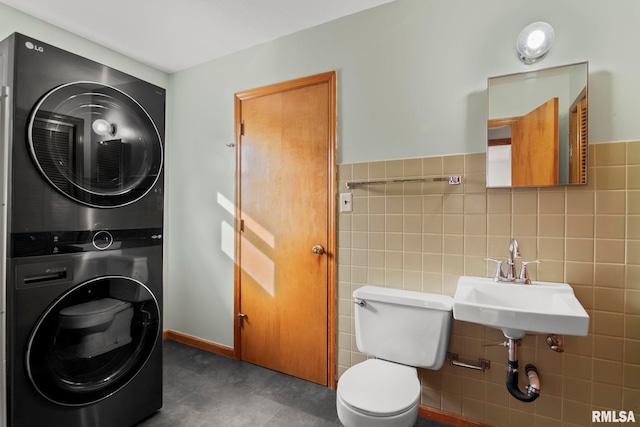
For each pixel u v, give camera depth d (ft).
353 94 6.89
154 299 6.09
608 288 5.04
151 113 6.11
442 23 6.09
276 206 7.89
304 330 7.53
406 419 4.40
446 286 6.05
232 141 8.62
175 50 8.47
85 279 5.12
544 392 5.44
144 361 5.93
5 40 4.54
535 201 5.46
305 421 6.10
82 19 7.11
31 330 4.56
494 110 5.64
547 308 4.99
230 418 6.16
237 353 8.54
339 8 6.72
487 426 5.80
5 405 4.46
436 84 6.14
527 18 5.48
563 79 5.23
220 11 6.81
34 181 4.59
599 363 5.11
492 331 5.75
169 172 9.90
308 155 7.44
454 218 6.01
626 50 4.91
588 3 5.11
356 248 6.88
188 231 9.52
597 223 5.09
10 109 4.40
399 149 6.46
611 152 4.99
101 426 5.32
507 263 5.61
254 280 8.25
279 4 6.59
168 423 5.98
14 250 4.41
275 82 7.88
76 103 5.02
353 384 4.97
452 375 6.05
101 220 5.33
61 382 4.83
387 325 5.84
